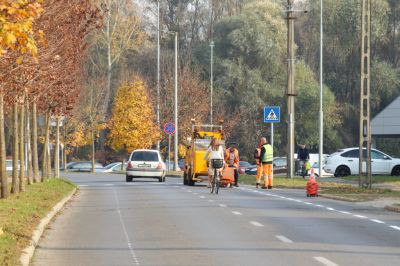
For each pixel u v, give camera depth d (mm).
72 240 35875
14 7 29891
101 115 167125
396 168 111812
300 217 46875
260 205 56375
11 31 30203
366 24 74750
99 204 58188
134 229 40312
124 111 161875
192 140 90812
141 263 28812
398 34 186250
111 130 164875
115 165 175125
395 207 52500
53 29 51375
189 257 30156
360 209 54000
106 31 192000
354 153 112938
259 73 172125
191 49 198750
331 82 188875
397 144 155750
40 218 42812
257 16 175750
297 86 173750
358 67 185750
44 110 84750
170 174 126625
